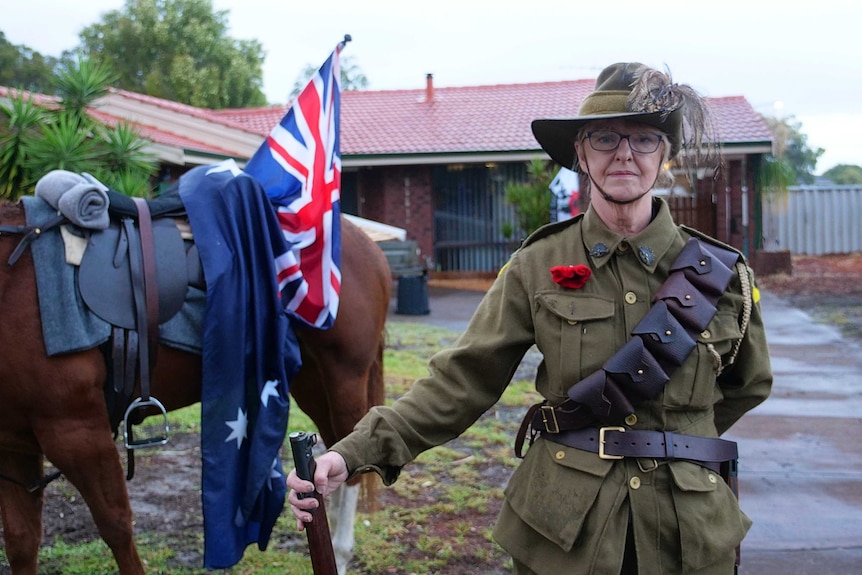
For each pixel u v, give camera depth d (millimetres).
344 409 3430
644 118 1700
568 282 1749
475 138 17141
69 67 6066
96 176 5438
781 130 16578
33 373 2521
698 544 1649
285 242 3076
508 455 5094
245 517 2828
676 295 1692
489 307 1862
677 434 1703
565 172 14008
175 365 2842
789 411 6215
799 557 3664
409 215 17078
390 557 3615
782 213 20797
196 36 31391
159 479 4629
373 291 3555
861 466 4934
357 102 20750
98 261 2676
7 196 5266
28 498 2824
